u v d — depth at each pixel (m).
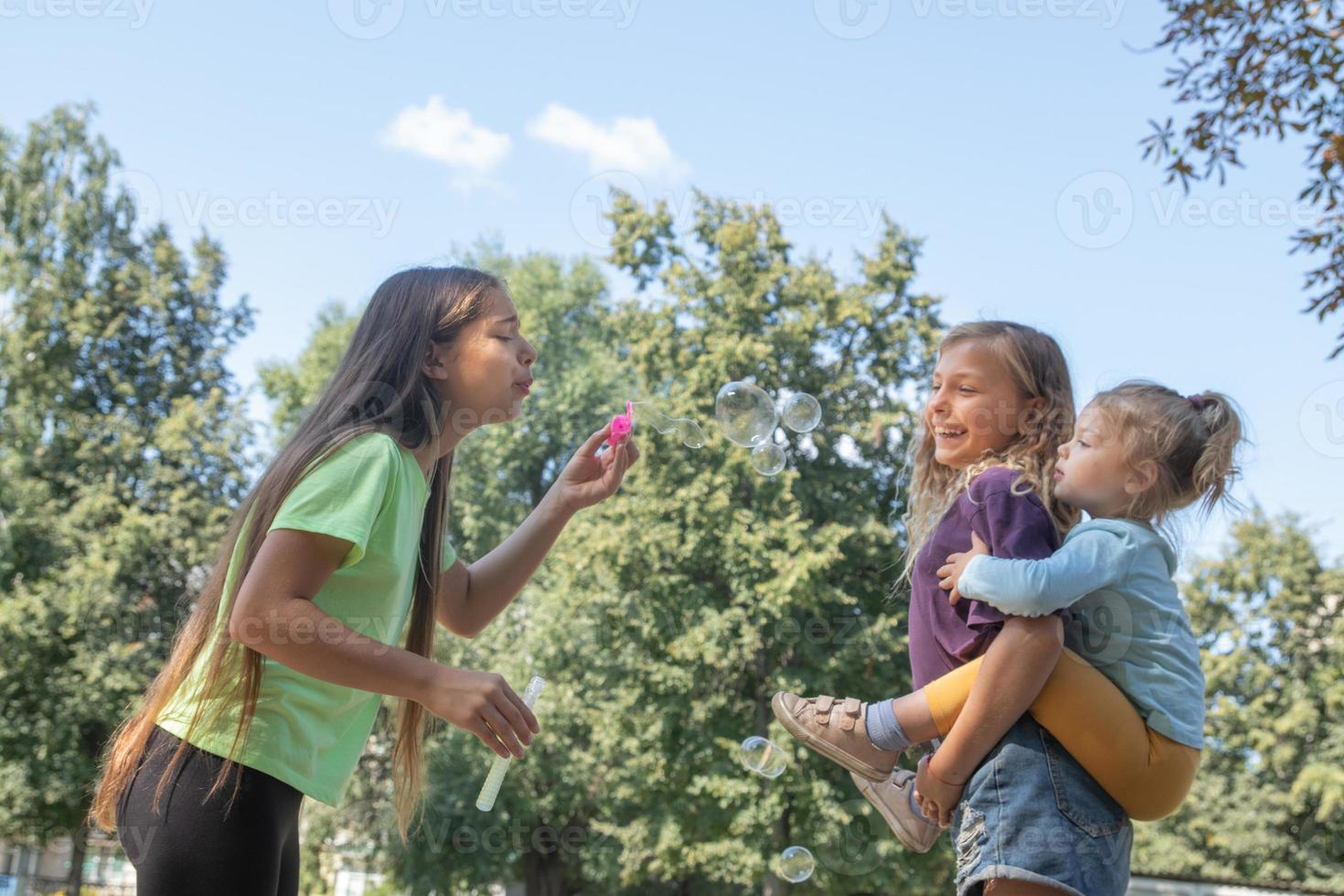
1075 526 1.69
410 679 1.54
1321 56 5.12
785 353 14.93
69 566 16.09
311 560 1.58
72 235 17.89
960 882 1.56
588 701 15.21
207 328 18.50
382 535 1.70
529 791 16.83
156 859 1.55
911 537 2.01
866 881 13.03
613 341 19.95
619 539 14.16
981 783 1.56
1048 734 1.55
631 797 14.55
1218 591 20.22
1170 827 19.66
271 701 1.61
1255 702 19.22
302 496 1.61
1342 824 18.30
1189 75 5.42
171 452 17.17
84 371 17.94
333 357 21.80
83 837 15.73
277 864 1.61
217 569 1.71
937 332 14.80
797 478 14.29
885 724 1.68
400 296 1.93
